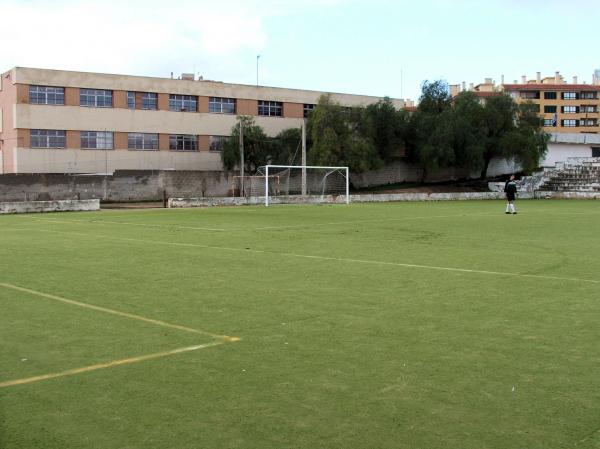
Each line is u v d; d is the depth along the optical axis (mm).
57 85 59500
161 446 4289
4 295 9664
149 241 17938
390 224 24938
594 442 4340
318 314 8258
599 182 62250
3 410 4930
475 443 4332
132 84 63594
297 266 12789
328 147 58281
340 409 4922
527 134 63625
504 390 5324
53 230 21891
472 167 63875
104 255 14625
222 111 69500
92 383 5543
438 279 11125
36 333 7320
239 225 24281
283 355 6363
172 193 52812
